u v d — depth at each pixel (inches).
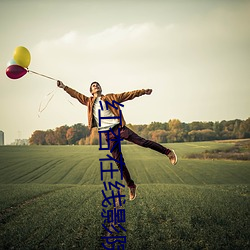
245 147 1988.2
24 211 580.1
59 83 247.9
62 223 488.4
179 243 394.0
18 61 266.5
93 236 422.3
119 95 238.1
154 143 227.6
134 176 1445.6
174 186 952.3
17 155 1942.7
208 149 2039.9
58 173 1517.0
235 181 1298.0
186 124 2576.3
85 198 709.3
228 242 394.6
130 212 554.6
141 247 381.1
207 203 619.2
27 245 390.6
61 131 2610.7
